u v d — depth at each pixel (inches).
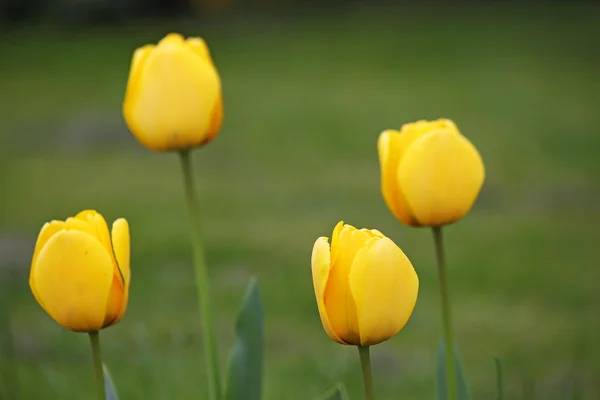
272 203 483.8
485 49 1039.6
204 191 520.1
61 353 251.8
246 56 1072.2
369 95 822.5
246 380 135.0
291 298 330.3
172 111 132.6
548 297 335.0
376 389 242.1
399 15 1321.4
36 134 697.6
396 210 118.1
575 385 187.6
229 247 402.0
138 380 219.1
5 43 1190.9
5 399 183.2
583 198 477.1
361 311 90.7
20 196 524.4
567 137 622.2
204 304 136.2
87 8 1290.6
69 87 891.4
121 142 663.1
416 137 117.7
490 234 420.8
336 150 615.2
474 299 335.3
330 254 92.4
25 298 311.4
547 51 999.6
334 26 1253.7
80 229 101.3
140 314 307.0
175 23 1295.5
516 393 246.2
